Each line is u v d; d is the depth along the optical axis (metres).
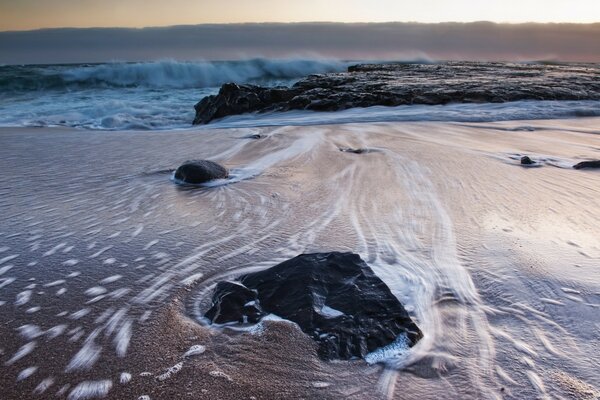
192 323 2.48
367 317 2.40
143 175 5.70
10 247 3.50
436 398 1.92
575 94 13.22
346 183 5.16
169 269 3.12
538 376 2.03
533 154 6.57
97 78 23.55
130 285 2.91
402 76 19.70
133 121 13.70
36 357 2.21
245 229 3.84
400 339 2.26
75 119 13.98
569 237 3.53
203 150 7.30
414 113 11.14
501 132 8.66
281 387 1.99
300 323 2.38
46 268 3.16
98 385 2.02
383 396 1.94
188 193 4.90
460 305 2.60
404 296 2.69
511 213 4.11
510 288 2.77
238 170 5.82
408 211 4.20
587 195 4.62
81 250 3.45
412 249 3.35
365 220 3.99
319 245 3.47
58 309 2.64
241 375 2.07
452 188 4.91
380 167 5.86
